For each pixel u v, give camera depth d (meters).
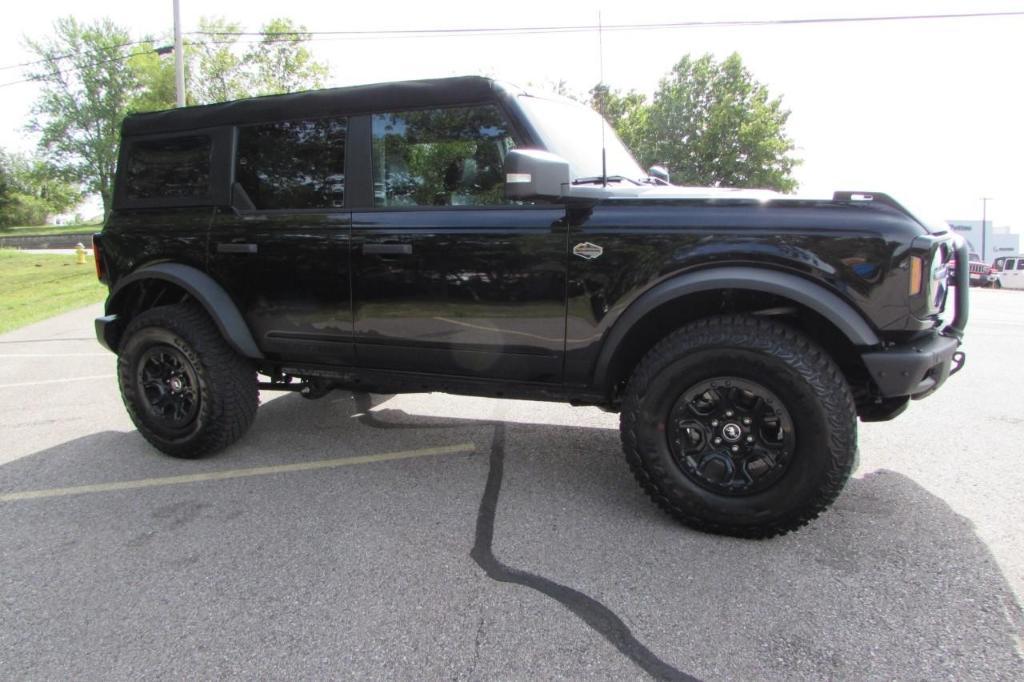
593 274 2.92
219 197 3.74
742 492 2.80
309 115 3.50
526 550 2.83
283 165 3.60
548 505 3.28
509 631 2.27
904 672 2.02
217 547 2.89
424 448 4.15
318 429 4.56
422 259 3.21
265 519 3.17
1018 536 2.88
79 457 4.10
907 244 2.54
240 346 3.70
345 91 3.41
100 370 6.99
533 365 3.14
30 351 8.35
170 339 3.83
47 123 54.75
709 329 2.79
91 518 3.21
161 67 41.97
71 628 2.33
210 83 41.53
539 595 2.48
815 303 2.60
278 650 2.18
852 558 2.71
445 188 3.25
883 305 2.57
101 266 4.18
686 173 40.47
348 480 3.64
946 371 2.83
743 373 2.71
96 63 50.84
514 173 2.72
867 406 3.11
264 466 3.87
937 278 2.66
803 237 2.64
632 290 2.86
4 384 6.34
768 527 2.79
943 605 2.37
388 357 3.44
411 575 2.64
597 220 2.92
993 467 3.69
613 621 2.31
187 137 3.85
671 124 41.00
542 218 3.01
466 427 4.57
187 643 2.23
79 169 55.75
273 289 3.60
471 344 3.21
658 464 2.90
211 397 3.79
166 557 2.82
